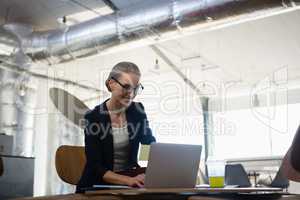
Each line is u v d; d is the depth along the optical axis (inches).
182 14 140.1
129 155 72.9
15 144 170.1
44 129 184.7
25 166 157.8
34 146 178.4
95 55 170.1
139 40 157.6
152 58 213.5
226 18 133.6
